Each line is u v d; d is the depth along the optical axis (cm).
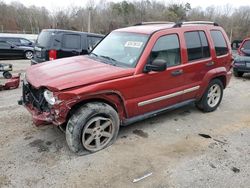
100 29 5069
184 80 507
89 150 406
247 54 1016
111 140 430
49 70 427
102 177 356
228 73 613
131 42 472
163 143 451
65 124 407
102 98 402
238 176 366
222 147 443
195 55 527
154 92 462
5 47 1662
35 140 445
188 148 437
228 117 580
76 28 5141
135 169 375
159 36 464
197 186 344
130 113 443
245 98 740
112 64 448
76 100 371
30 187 334
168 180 354
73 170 369
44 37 887
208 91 577
